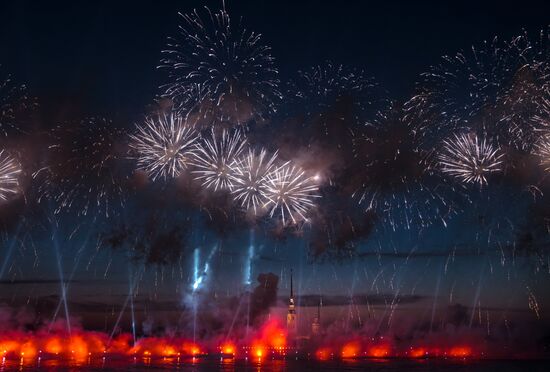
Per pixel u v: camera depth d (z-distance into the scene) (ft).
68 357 493.36
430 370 481.87
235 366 478.59
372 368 488.85
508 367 516.32
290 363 525.75
